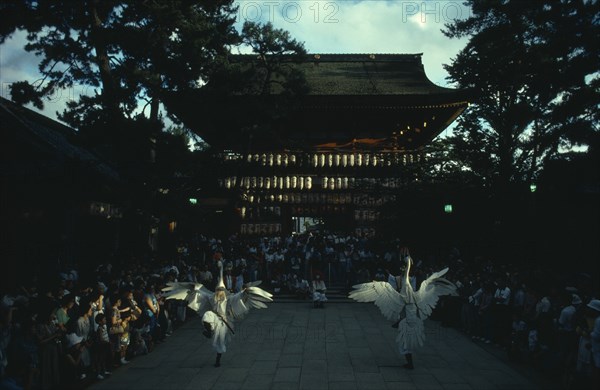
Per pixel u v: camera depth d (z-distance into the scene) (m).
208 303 11.74
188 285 11.44
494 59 22.05
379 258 24.27
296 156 30.67
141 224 19.89
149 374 11.02
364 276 23.23
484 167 23.86
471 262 21.55
